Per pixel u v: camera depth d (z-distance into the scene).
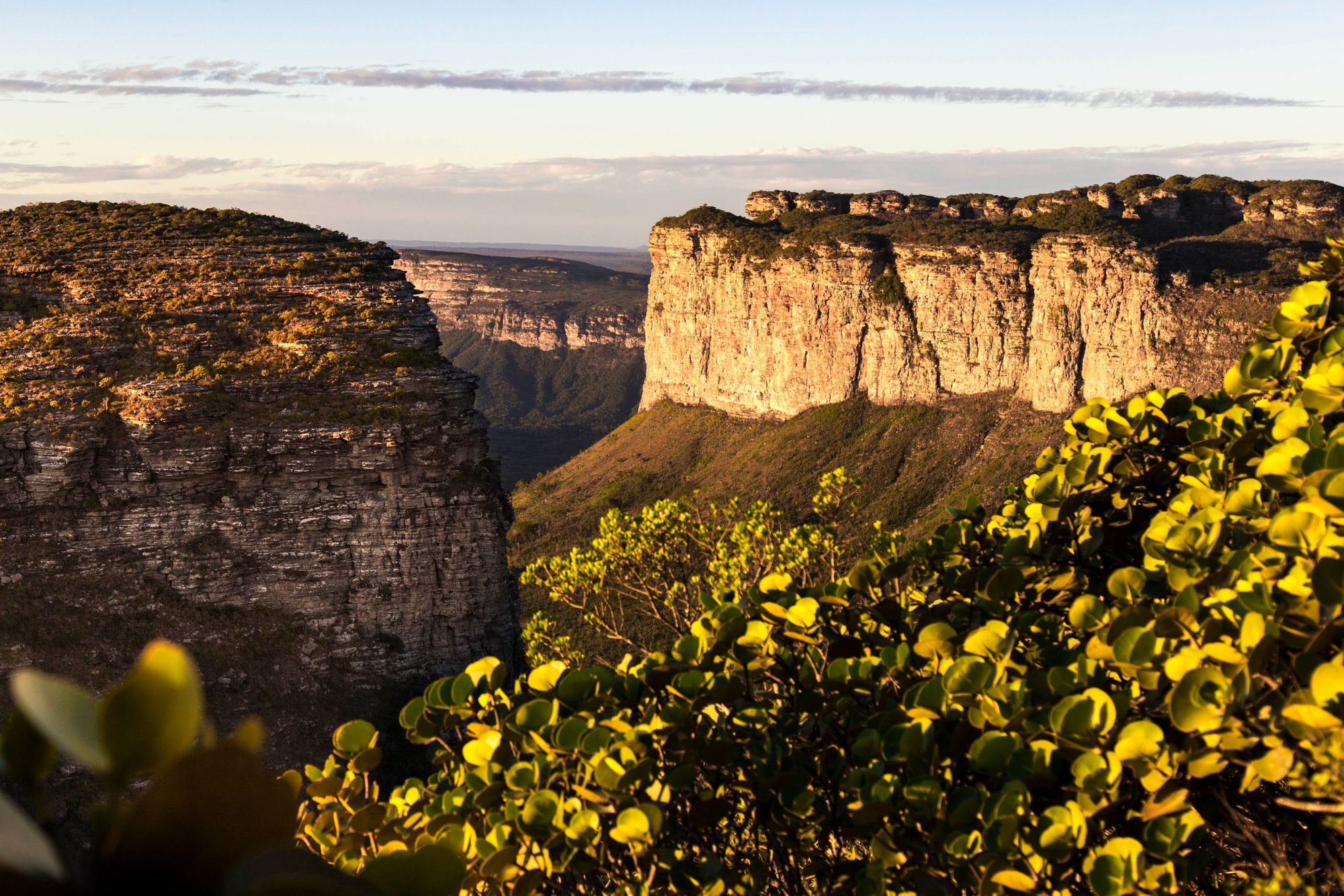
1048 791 7.88
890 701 9.91
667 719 9.13
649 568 34.94
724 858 9.84
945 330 173.62
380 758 9.42
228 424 55.09
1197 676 6.56
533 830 8.31
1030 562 10.55
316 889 1.27
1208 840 8.23
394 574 57.72
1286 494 8.46
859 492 168.12
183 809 1.28
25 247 64.44
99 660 50.75
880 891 8.00
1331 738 5.98
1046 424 162.38
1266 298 150.38
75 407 53.78
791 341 190.50
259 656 54.34
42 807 1.35
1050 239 161.12
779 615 10.07
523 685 10.20
